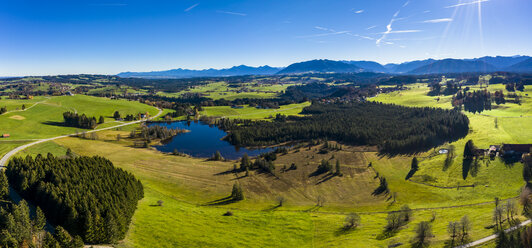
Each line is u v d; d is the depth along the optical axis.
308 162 138.50
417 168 125.50
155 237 66.88
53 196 66.12
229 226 76.69
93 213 62.22
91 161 95.38
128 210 71.50
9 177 83.25
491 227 62.78
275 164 136.62
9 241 50.41
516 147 120.06
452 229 59.47
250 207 92.12
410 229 70.06
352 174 122.00
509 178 101.12
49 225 63.50
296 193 103.94
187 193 102.19
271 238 70.62
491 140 146.62
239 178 117.19
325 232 73.81
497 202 78.12
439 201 93.38
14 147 137.00
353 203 95.62
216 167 130.75
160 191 101.75
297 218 82.88
